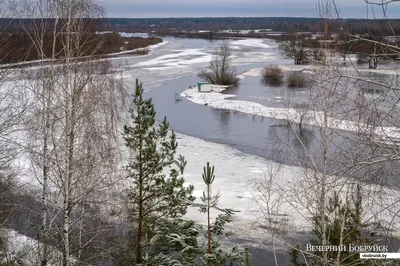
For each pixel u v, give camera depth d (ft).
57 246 33.91
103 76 40.34
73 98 31.40
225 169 78.02
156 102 149.69
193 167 79.66
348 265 25.07
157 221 37.65
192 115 129.90
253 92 168.86
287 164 60.95
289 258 42.78
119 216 37.04
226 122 120.47
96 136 36.42
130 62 263.29
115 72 47.24
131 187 38.29
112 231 38.32
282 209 52.01
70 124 31.14
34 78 39.24
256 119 123.85
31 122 38.27
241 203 60.29
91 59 35.29
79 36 33.12
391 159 17.66
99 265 35.50
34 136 37.93
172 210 36.81
